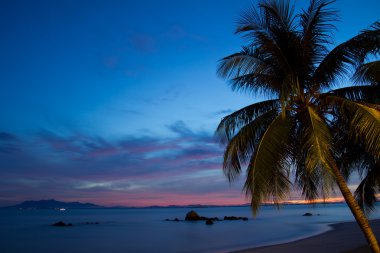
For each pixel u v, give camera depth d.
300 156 10.83
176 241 35.38
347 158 12.96
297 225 51.81
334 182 8.62
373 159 12.73
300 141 10.56
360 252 17.03
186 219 82.81
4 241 39.75
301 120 10.68
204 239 36.41
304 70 10.51
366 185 13.70
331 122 11.14
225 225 60.00
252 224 60.16
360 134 9.87
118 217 122.56
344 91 10.91
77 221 90.69
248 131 10.62
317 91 10.82
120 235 45.28
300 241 25.25
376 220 42.19
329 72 10.59
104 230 55.28
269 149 9.55
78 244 35.59
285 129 9.91
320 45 10.50
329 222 56.12
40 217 127.69
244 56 10.61
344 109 10.34
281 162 10.02
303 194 11.54
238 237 36.97
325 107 10.88
